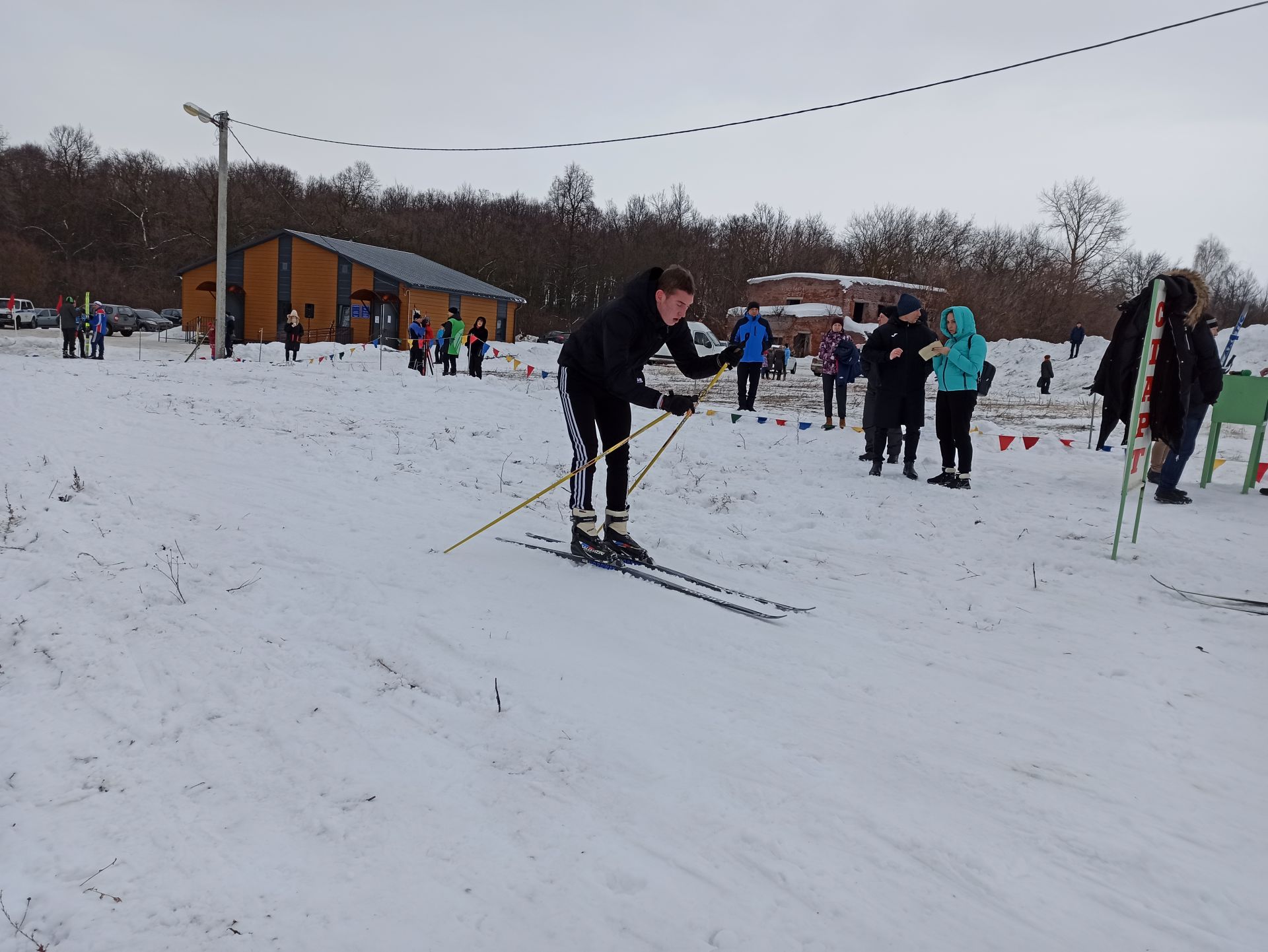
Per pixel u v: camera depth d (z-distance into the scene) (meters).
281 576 4.23
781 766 2.53
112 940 1.87
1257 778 2.52
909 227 59.31
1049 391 22.67
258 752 2.66
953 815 2.30
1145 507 6.40
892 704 2.99
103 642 3.45
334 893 2.00
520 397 13.62
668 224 68.19
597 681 3.10
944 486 7.18
